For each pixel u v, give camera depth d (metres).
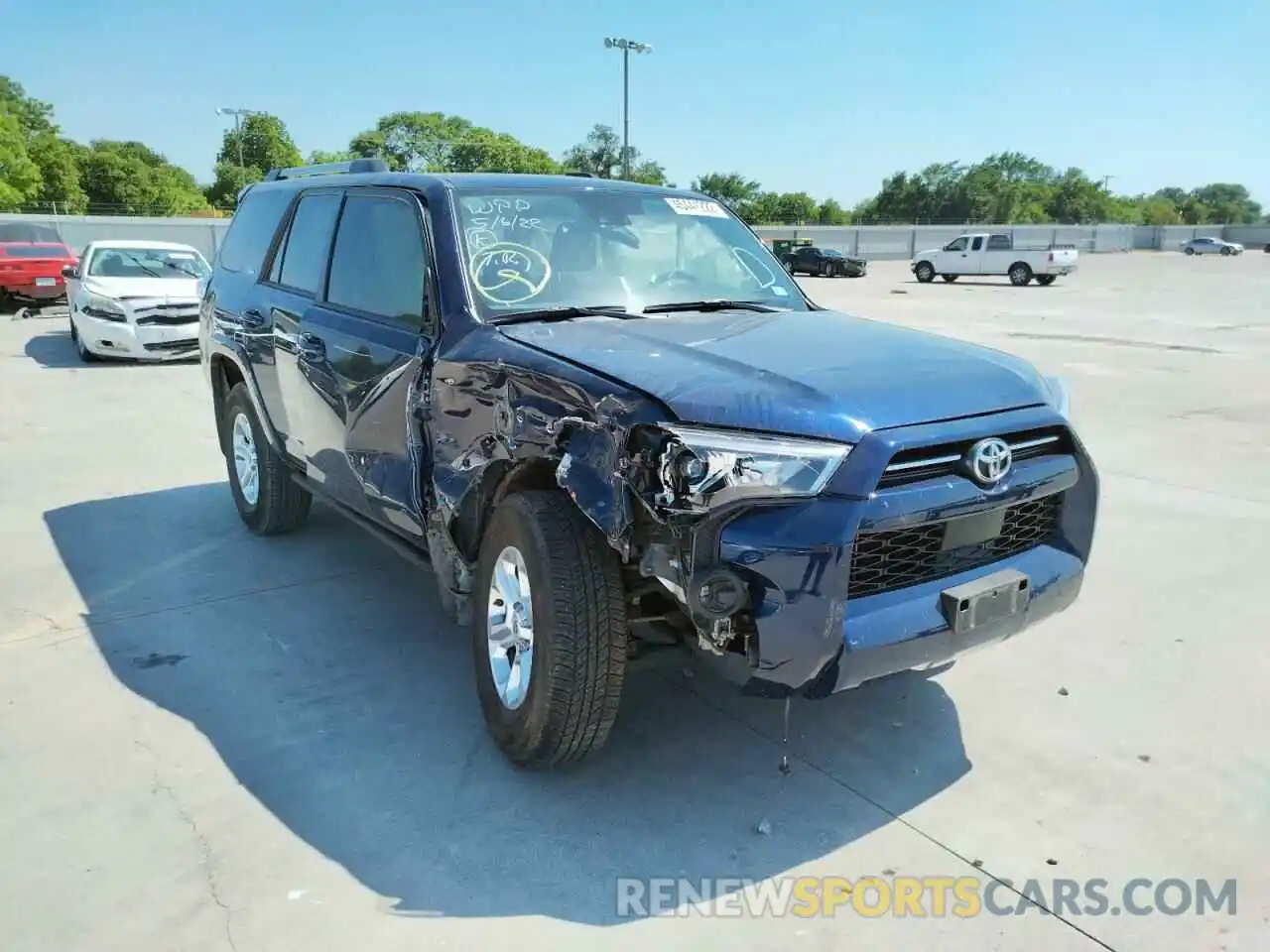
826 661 2.75
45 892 2.78
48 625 4.63
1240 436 8.65
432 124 102.69
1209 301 25.39
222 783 3.33
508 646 3.35
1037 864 2.93
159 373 12.34
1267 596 4.95
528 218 4.06
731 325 3.66
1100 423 9.23
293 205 5.28
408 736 3.64
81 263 13.52
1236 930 2.64
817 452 2.69
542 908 2.74
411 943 2.59
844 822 3.14
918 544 2.90
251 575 5.28
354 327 4.23
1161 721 3.74
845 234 61.50
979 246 35.97
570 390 3.00
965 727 3.71
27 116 94.75
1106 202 119.31
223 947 2.57
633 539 2.84
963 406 2.97
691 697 3.95
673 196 4.64
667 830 3.09
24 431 8.91
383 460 4.05
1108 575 5.24
